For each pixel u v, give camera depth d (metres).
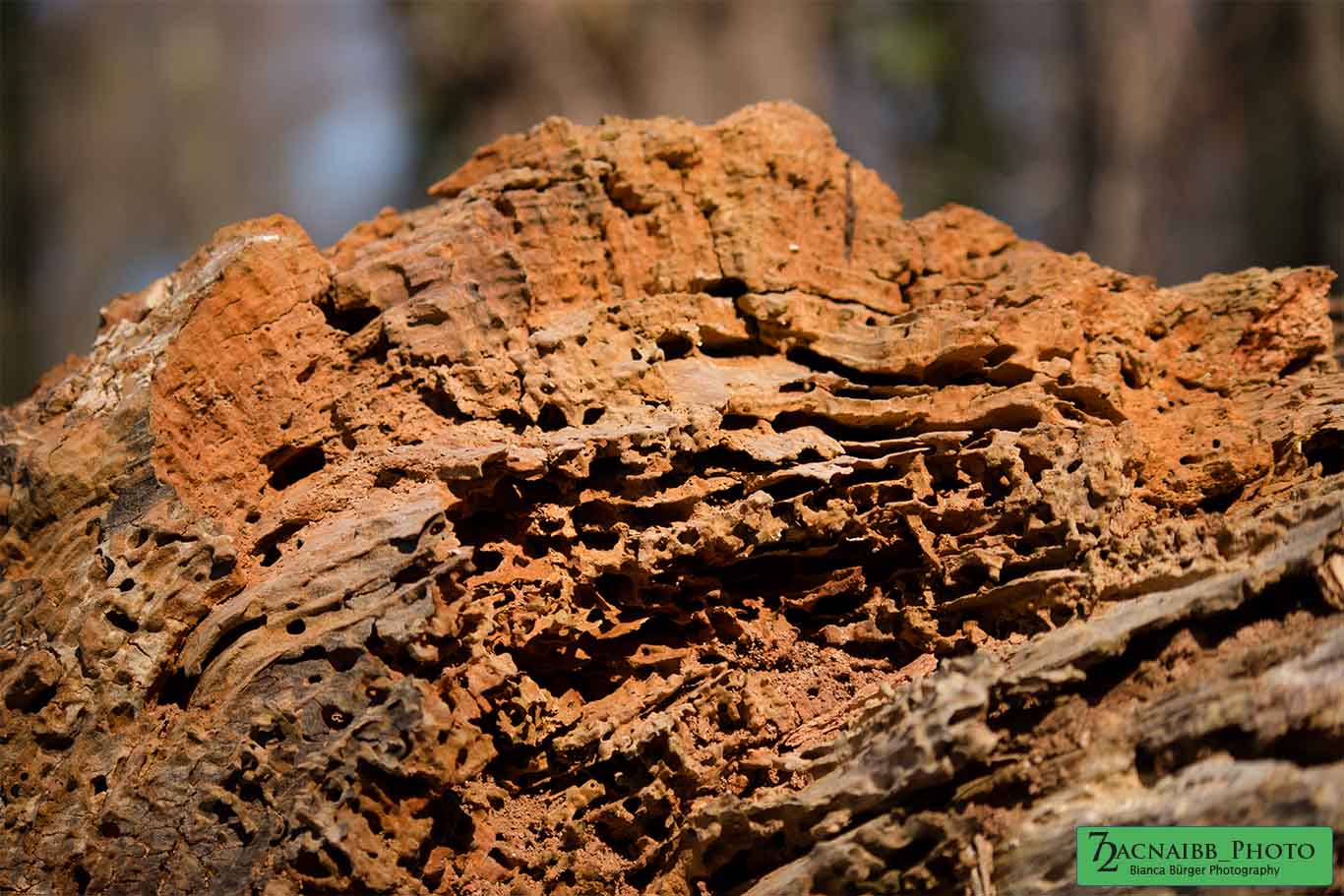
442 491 2.05
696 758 2.14
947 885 1.79
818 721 2.14
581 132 2.52
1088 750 1.80
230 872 1.93
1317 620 1.83
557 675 2.23
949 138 7.66
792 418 2.34
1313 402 2.41
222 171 9.23
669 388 2.27
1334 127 6.59
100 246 8.70
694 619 2.27
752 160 2.51
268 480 2.22
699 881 2.01
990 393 2.31
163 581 2.07
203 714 2.01
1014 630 2.13
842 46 7.39
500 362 2.22
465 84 6.75
